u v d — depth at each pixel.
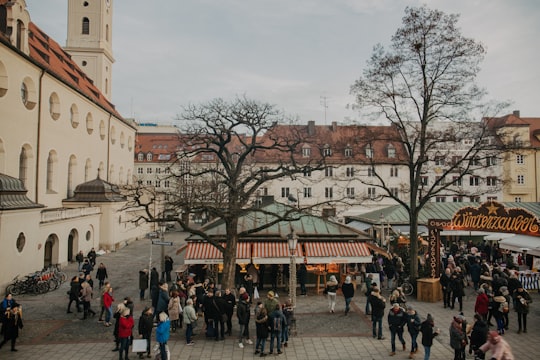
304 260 26.62
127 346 15.85
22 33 37.38
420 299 24.97
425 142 30.50
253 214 30.39
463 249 34.28
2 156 33.25
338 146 29.33
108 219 47.97
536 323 20.30
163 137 102.88
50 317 22.08
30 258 30.31
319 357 16.27
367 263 29.53
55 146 42.66
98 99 59.50
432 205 45.00
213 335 18.39
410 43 27.91
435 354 16.62
